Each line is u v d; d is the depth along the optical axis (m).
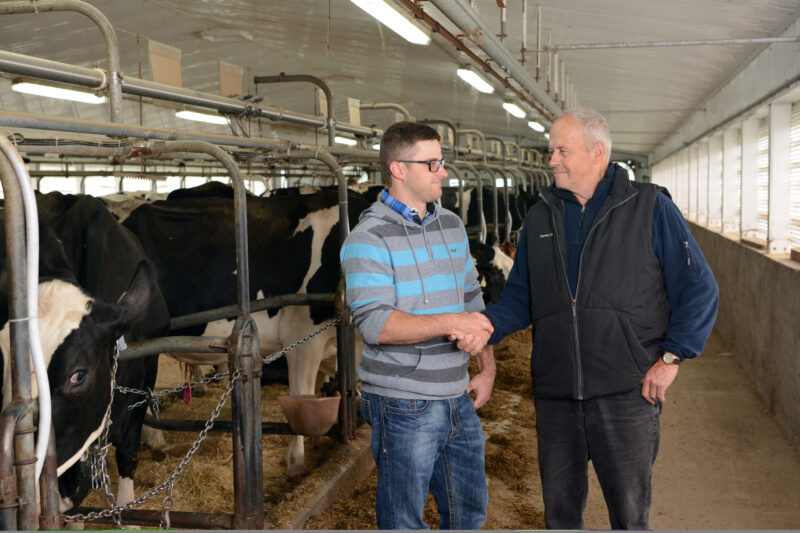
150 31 9.34
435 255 2.29
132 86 2.81
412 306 2.25
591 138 2.39
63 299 2.13
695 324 2.27
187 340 2.81
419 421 2.21
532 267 2.51
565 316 2.41
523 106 8.62
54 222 3.16
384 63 10.94
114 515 2.27
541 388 2.49
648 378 2.31
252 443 2.81
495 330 2.54
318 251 4.39
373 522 3.55
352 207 4.48
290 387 4.31
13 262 1.63
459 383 2.29
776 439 4.66
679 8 5.55
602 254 2.37
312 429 3.61
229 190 5.42
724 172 9.97
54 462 1.95
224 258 4.33
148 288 2.30
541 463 2.53
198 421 4.10
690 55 7.38
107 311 2.19
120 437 3.34
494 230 8.70
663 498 3.78
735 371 6.49
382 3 3.85
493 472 4.12
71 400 2.07
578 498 2.49
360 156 5.04
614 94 10.90
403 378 2.20
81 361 2.08
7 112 2.08
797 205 6.13
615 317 2.34
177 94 3.11
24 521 1.69
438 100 14.80
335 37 9.27
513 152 15.66
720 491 3.85
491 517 3.54
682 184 15.72
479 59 5.65
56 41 9.20
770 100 6.38
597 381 2.36
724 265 8.48
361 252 2.20
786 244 6.27
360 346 4.68
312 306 4.26
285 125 14.65
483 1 6.20
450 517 2.41
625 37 6.97
